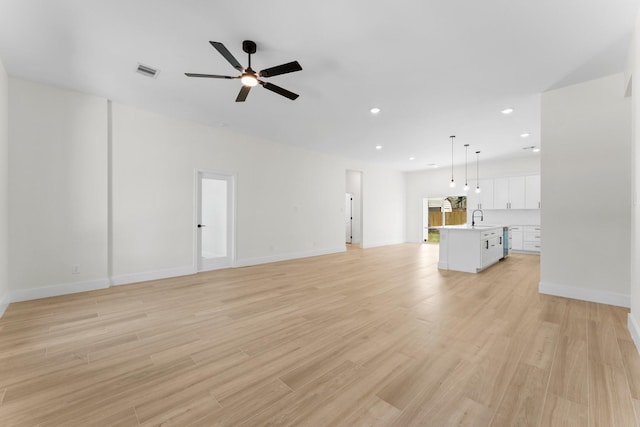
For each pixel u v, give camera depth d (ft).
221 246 17.84
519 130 17.12
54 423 4.69
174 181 15.47
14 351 7.11
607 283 10.64
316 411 4.97
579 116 11.09
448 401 5.21
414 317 9.40
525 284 13.71
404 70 10.16
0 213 9.79
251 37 8.32
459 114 14.47
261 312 9.93
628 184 10.23
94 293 12.19
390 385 5.71
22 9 7.14
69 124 12.08
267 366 6.45
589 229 10.96
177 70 10.36
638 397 5.28
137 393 5.49
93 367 6.41
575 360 6.62
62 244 11.94
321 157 24.12
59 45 8.78
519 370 6.22
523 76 10.55
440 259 17.78
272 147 20.40
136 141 14.14
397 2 6.91
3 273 10.16
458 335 8.01
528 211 25.11
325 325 8.77
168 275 15.23
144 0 6.88
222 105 13.66
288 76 10.64
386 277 15.34
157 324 8.86
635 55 7.68
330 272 16.70
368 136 18.81
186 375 6.10
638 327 7.32
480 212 27.81
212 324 8.87
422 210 33.63
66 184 12.02
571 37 8.21
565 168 11.41
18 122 10.94
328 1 6.88
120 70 10.38
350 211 34.55
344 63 9.70
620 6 6.95
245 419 4.78
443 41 8.46
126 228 13.84
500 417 4.79
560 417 4.78
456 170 30.25
